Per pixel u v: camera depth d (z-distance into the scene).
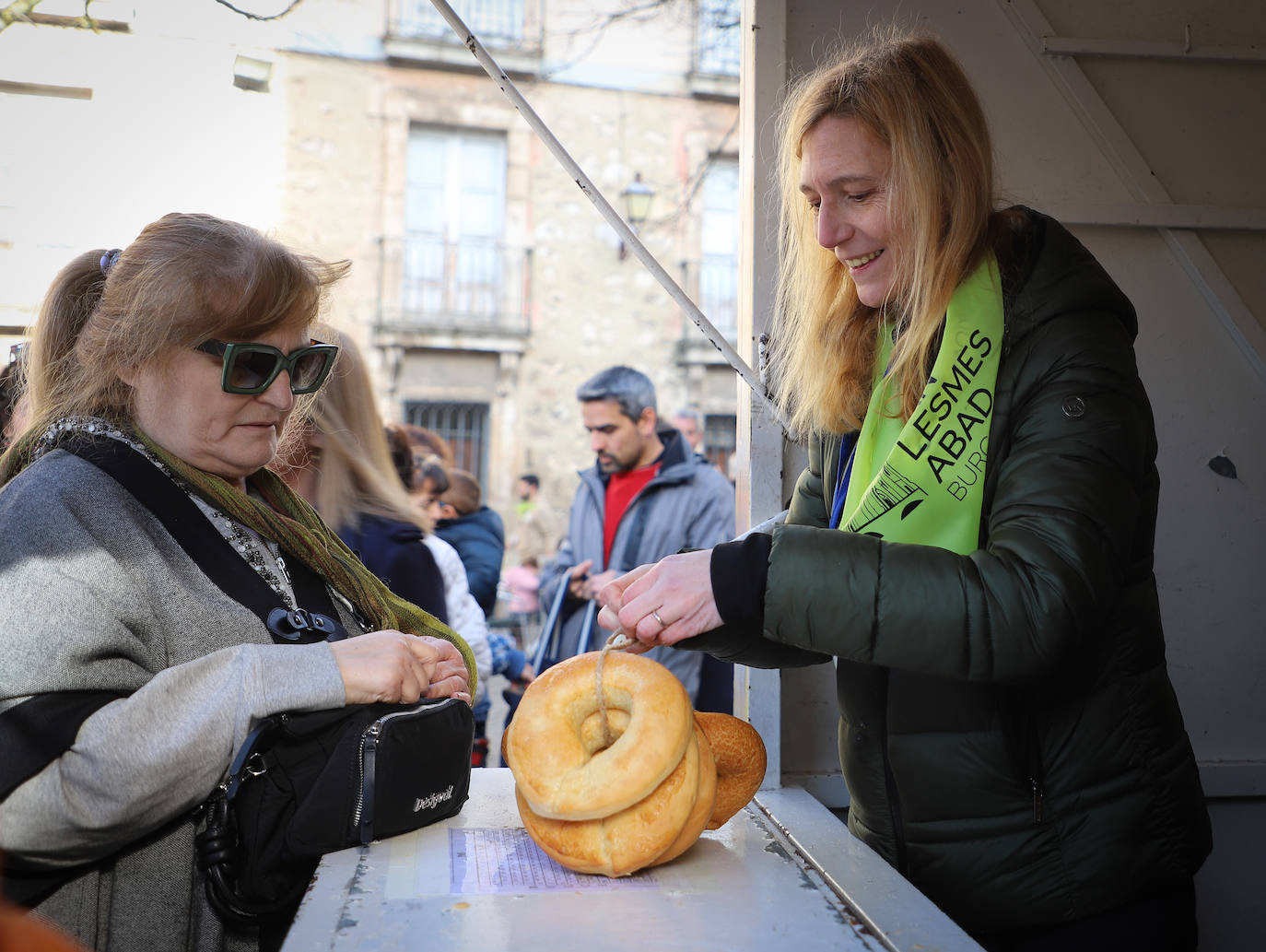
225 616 1.04
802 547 0.92
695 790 0.88
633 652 0.97
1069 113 1.71
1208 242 1.75
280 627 1.07
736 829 1.04
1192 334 1.74
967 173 1.04
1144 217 1.71
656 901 0.84
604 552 3.31
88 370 1.09
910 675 1.07
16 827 0.87
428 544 2.24
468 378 13.54
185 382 1.07
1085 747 1.02
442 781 1.01
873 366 1.22
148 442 1.09
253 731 0.93
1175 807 1.04
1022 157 1.71
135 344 1.06
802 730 1.65
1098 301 1.00
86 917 0.95
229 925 0.99
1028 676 0.88
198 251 1.06
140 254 1.08
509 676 3.55
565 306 13.60
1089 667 1.02
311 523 1.30
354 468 1.90
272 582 1.12
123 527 1.00
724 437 13.89
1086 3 1.74
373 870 0.89
